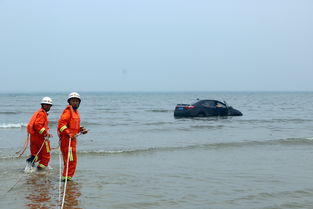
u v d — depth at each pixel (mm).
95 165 9188
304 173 8461
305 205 6156
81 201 6156
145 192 6809
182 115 25250
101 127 19750
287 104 61969
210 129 18406
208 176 8109
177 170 8688
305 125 21109
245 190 7012
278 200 6406
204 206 6051
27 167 8180
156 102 73438
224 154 11000
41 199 6203
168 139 14648
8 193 6508
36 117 7934
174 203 6191
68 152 7133
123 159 10055
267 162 9766
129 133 16766
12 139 14703
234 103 67250
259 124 21328
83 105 57469
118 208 5879
